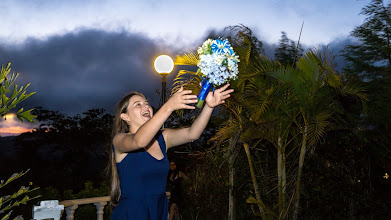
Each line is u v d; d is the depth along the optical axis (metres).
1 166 14.09
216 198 6.87
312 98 5.42
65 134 18.42
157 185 2.44
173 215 7.47
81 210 6.68
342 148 6.78
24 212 6.04
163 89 7.96
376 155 6.82
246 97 5.70
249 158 6.34
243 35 6.20
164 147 2.51
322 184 6.68
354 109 7.26
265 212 6.07
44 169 16.47
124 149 2.24
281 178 6.04
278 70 5.60
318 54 5.61
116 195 2.58
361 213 6.54
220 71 2.09
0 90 1.87
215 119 7.38
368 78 8.01
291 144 7.03
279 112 5.81
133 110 2.63
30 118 1.98
